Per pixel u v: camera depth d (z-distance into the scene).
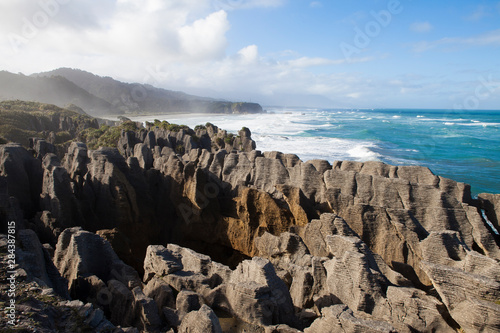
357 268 11.95
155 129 49.25
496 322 9.73
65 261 13.65
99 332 9.52
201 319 9.92
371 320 10.05
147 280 14.01
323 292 12.93
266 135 104.88
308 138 100.44
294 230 18.52
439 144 92.44
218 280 13.57
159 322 11.26
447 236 13.48
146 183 24.39
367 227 17.58
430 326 10.94
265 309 11.53
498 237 18.58
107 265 14.14
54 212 19.05
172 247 15.48
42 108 90.88
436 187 20.33
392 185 19.33
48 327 9.00
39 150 29.86
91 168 22.78
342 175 20.69
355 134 116.69
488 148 86.25
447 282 11.05
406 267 14.80
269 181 23.34
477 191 47.47
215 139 51.25
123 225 21.42
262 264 12.45
